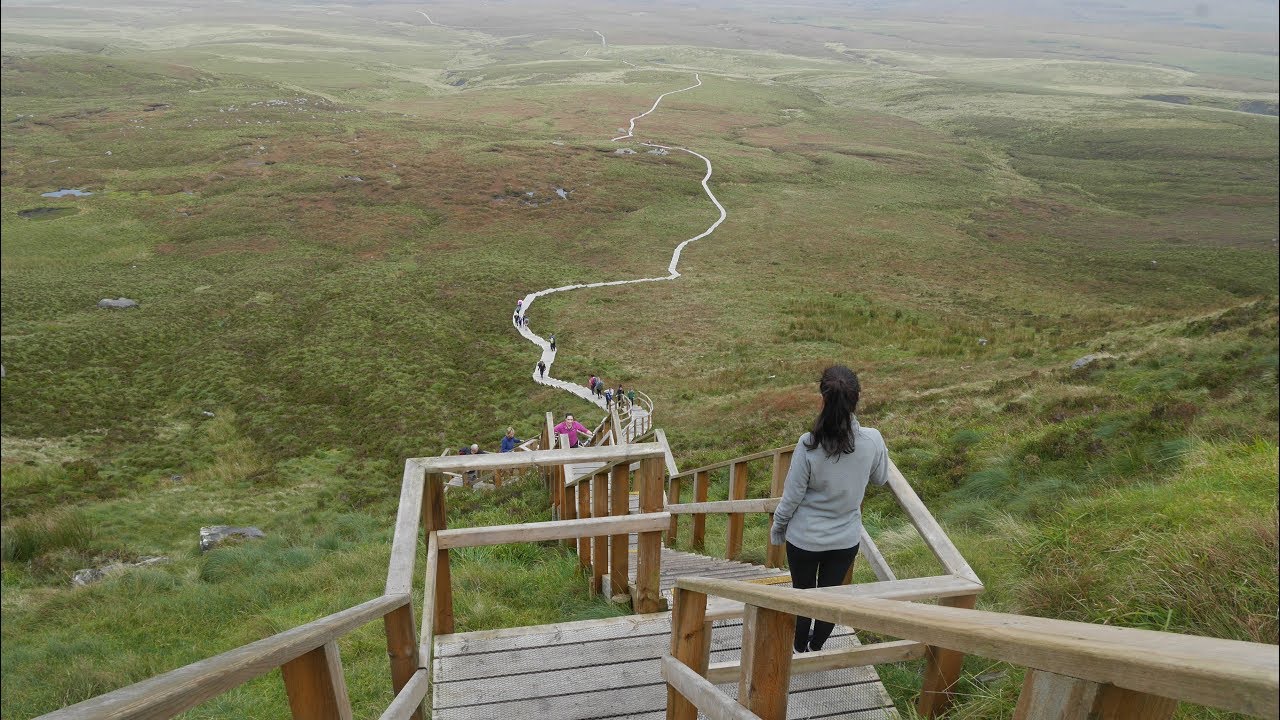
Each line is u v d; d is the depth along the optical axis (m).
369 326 48.16
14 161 103.19
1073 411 13.05
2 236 76.31
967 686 3.45
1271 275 66.00
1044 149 148.00
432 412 34.25
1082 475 8.74
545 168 99.12
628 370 38.94
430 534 4.28
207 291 59.88
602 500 5.71
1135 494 5.80
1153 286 63.28
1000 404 16.36
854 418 3.64
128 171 99.12
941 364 30.27
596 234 77.31
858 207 93.62
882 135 149.50
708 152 118.00
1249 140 148.12
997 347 33.62
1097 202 106.81
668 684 2.85
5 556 15.61
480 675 4.10
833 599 1.65
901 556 6.48
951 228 86.81
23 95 157.88
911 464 12.27
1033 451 10.13
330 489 25.02
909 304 53.06
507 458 4.18
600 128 138.75
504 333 47.47
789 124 156.12
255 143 110.38
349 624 2.13
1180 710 2.84
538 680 4.04
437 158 102.44
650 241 75.06
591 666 4.16
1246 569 3.70
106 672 6.94
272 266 66.50
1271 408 9.62
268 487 25.66
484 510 14.24
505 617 5.61
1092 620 3.96
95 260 70.88
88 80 174.00
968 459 11.16
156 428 34.50
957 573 3.04
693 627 2.85
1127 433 9.52
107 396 38.72
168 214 83.06
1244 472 5.52
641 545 4.66
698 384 34.47
